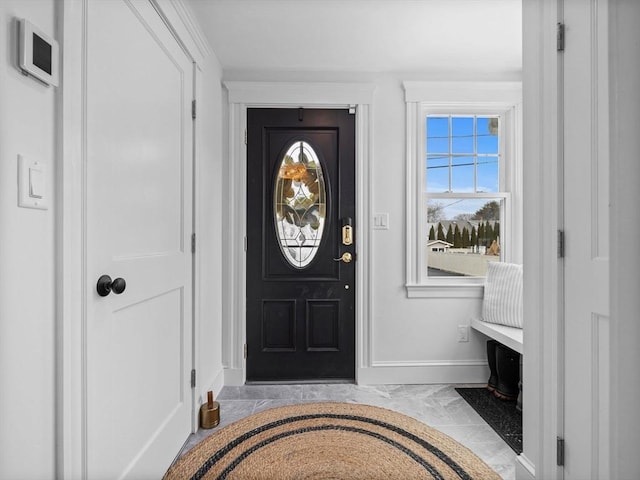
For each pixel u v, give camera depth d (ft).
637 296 1.69
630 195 1.70
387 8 5.81
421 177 7.97
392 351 7.94
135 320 4.11
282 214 8.05
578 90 3.52
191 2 5.57
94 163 3.31
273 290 8.00
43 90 2.71
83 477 3.15
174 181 5.19
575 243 3.59
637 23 1.70
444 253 8.22
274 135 8.03
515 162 8.07
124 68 3.84
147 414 4.38
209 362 6.83
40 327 2.69
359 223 7.91
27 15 2.54
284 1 5.61
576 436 3.59
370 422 6.12
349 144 8.00
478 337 7.99
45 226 2.74
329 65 7.65
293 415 6.38
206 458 5.08
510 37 6.65
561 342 3.78
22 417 2.53
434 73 7.95
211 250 6.95
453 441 5.54
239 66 7.69
